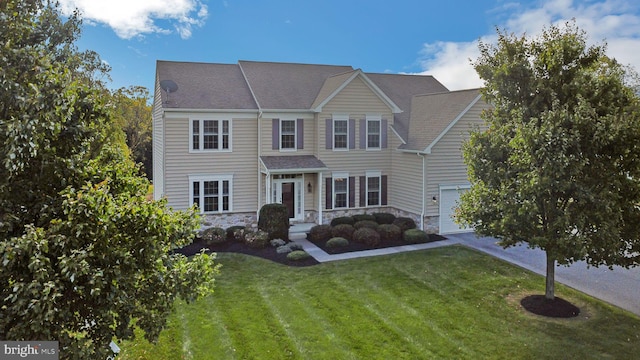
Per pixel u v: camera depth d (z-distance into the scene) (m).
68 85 5.90
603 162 10.40
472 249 18.52
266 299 12.95
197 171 20.77
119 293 5.39
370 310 12.14
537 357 9.62
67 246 5.16
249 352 9.75
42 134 5.18
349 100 22.70
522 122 11.21
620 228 10.51
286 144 22.33
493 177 11.92
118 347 9.29
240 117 21.45
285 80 24.72
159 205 6.61
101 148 7.23
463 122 21.33
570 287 13.94
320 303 12.65
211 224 21.19
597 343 10.25
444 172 21.28
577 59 11.37
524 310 12.16
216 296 13.16
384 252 18.17
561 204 11.12
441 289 13.83
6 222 5.09
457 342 10.30
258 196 21.94
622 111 10.58
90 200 5.20
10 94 5.30
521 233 11.37
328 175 22.61
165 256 6.31
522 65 11.41
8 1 6.09
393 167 23.59
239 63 25.23
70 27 13.95
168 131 20.12
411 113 25.41
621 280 14.62
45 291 4.62
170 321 11.27
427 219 21.19
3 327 4.70
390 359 9.49
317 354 9.70
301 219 22.84
